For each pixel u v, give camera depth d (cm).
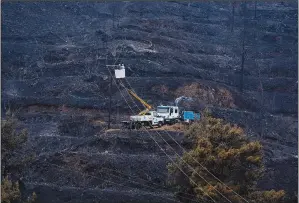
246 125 6262
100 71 7006
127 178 4981
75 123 6022
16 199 3472
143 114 5212
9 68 7138
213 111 6212
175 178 3684
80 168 5150
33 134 5759
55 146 5506
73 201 4797
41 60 7344
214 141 3688
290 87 7288
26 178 4950
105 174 5062
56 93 6756
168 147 4997
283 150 5928
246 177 3556
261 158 3619
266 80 7381
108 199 4781
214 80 7212
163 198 4672
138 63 7081
